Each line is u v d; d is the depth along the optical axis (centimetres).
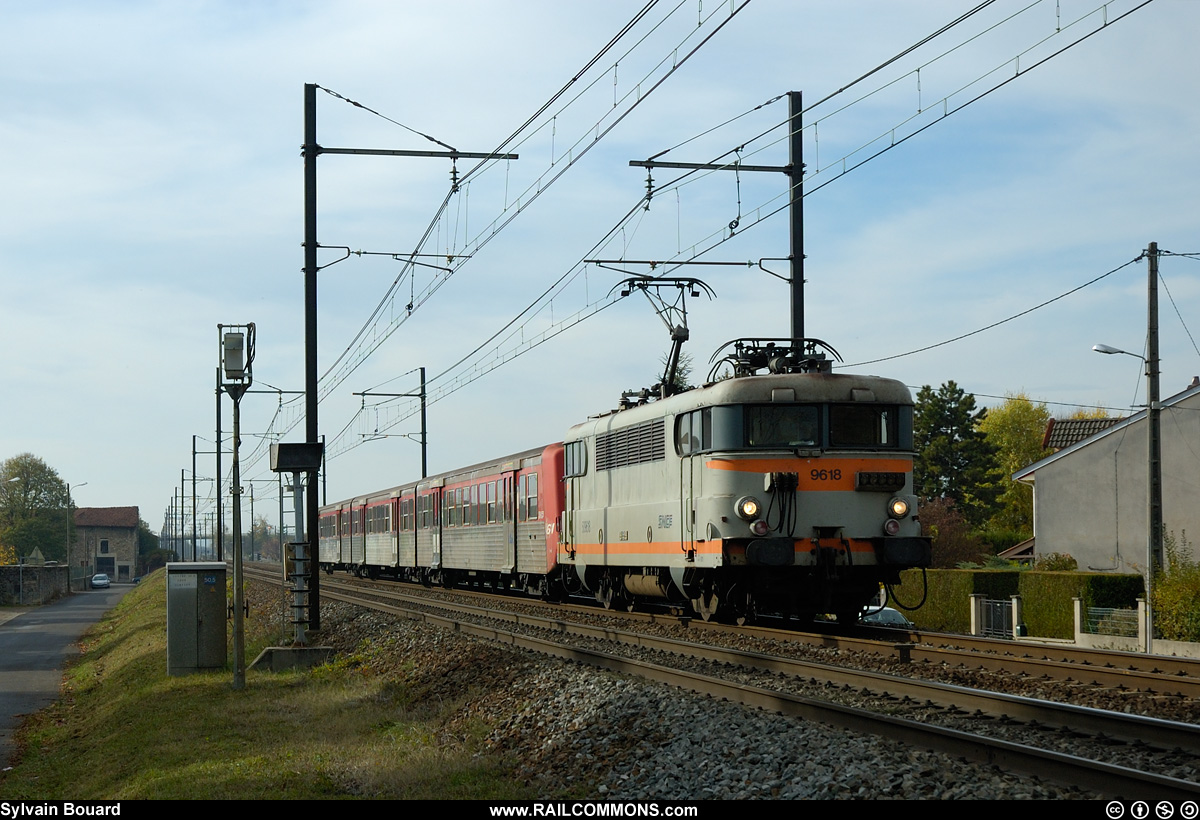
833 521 1731
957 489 7794
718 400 1766
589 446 2386
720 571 1800
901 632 1773
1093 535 4278
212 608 1930
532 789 932
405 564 4194
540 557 2777
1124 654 1414
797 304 2391
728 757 929
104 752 1308
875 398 1770
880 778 816
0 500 11169
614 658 1435
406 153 2250
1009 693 1218
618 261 2281
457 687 1456
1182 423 4059
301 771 1034
